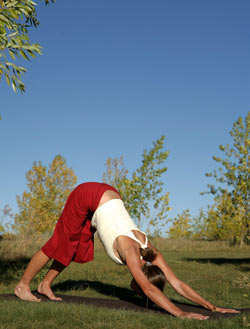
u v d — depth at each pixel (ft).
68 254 17.79
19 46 18.48
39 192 66.18
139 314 13.12
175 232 79.82
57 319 12.47
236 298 21.47
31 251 42.80
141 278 14.29
